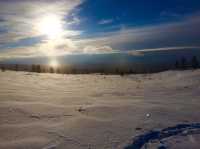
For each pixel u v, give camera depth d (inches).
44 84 719.1
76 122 254.8
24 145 185.3
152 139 198.8
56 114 293.1
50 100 401.4
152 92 539.8
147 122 251.6
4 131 219.0
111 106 343.9
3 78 786.8
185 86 613.9
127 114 291.9
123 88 652.7
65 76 1138.7
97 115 288.4
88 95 492.4
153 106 340.8
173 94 486.3
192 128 228.4
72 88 642.8
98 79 1019.3
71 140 198.4
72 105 358.3
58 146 184.4
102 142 193.0
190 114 285.7
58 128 233.1
